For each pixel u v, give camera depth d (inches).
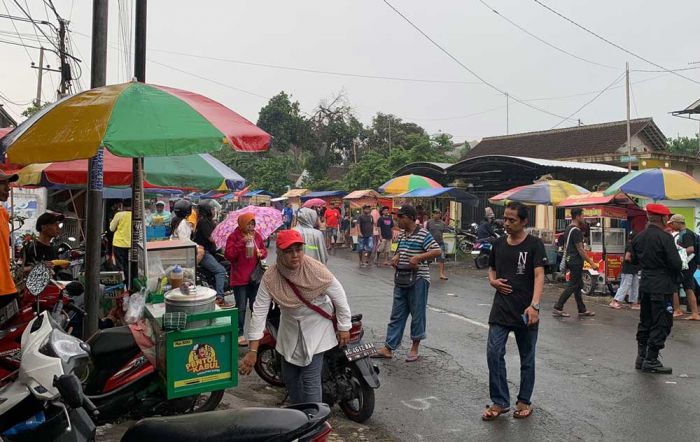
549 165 776.3
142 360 187.6
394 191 795.4
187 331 179.5
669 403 228.1
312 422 103.7
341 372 212.7
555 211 802.2
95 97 171.3
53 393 125.1
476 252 684.1
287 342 178.7
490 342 213.3
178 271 204.5
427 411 220.7
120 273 283.4
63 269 266.1
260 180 1787.6
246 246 296.7
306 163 1692.9
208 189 325.4
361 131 1731.1
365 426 206.7
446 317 390.3
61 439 122.4
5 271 188.4
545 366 278.5
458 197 783.7
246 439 100.9
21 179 307.9
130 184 298.4
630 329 363.3
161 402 190.9
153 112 165.6
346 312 178.7
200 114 171.2
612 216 499.8
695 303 402.0
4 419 127.3
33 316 187.6
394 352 300.5
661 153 900.0
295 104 1667.1
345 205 1141.1
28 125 167.9
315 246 292.0
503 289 211.3
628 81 900.6
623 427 204.2
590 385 249.9
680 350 314.5
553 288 542.0
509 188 920.9
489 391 220.4
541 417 213.8
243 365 173.3
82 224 548.7
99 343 186.5
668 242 264.1
